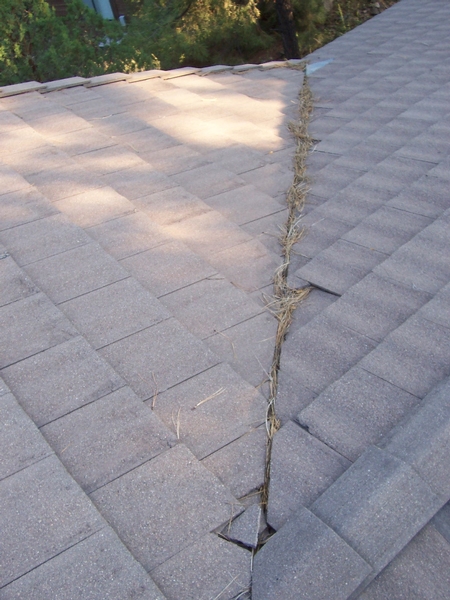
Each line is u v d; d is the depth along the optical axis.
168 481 2.45
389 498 2.22
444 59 6.99
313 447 2.61
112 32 9.80
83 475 2.47
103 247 4.00
